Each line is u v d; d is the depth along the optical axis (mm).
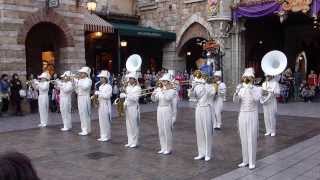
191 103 22828
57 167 9180
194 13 25688
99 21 22688
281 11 20906
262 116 17422
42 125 15141
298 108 19812
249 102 8844
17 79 18094
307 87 23156
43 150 10961
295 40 28844
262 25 26703
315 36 28078
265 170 8664
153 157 10117
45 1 19047
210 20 24000
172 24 27188
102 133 12367
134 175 8484
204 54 26047
